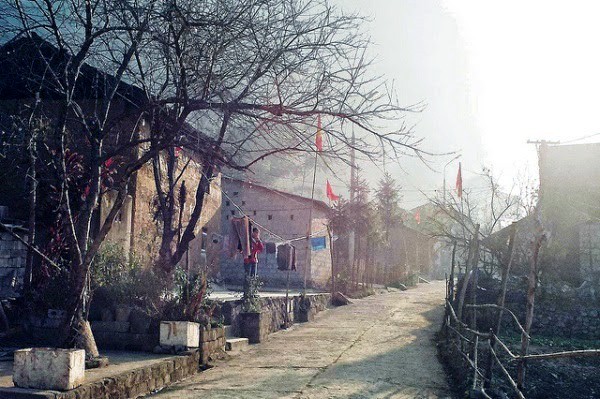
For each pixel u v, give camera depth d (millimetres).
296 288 26875
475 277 13102
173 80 8539
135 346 10281
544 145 24328
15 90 11969
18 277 12086
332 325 18156
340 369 10609
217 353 11484
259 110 8453
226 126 9188
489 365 8914
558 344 16797
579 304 19016
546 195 23062
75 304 7789
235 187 28531
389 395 8586
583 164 24062
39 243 10680
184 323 10094
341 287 29250
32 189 10086
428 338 15211
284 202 27766
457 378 9672
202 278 11523
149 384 8352
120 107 12422
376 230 34719
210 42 8250
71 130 11766
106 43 9031
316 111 8039
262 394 8414
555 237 22531
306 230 27281
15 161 12141
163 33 8453
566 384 12609
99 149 8375
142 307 10695
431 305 24875
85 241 8117
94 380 7074
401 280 41281
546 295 19359
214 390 8633
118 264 11227
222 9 8328
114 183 12188
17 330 9719
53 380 6512
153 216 16453
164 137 8430
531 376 12969
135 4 8094
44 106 11867
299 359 11742
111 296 10680
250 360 11609
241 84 8570
